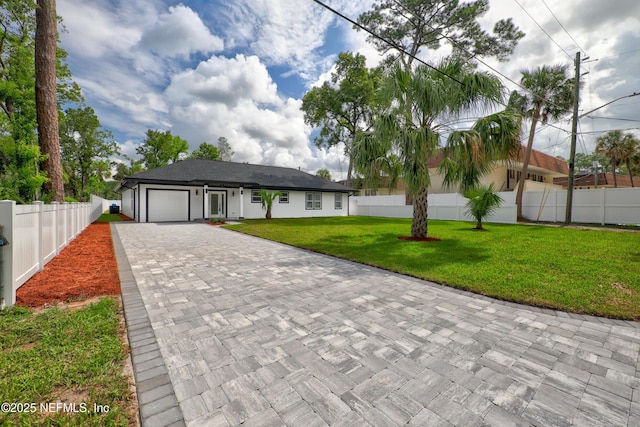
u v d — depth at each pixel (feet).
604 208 47.19
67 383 6.36
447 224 49.26
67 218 24.39
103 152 97.96
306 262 19.92
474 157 23.16
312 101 79.87
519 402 6.06
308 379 6.75
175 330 9.30
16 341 8.20
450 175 27.55
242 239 31.12
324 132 84.74
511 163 26.05
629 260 19.86
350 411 5.71
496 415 5.65
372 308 11.46
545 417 5.62
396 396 6.19
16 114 31.96
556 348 8.43
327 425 5.32
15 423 5.17
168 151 120.16
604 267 17.88
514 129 23.76
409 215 69.10
